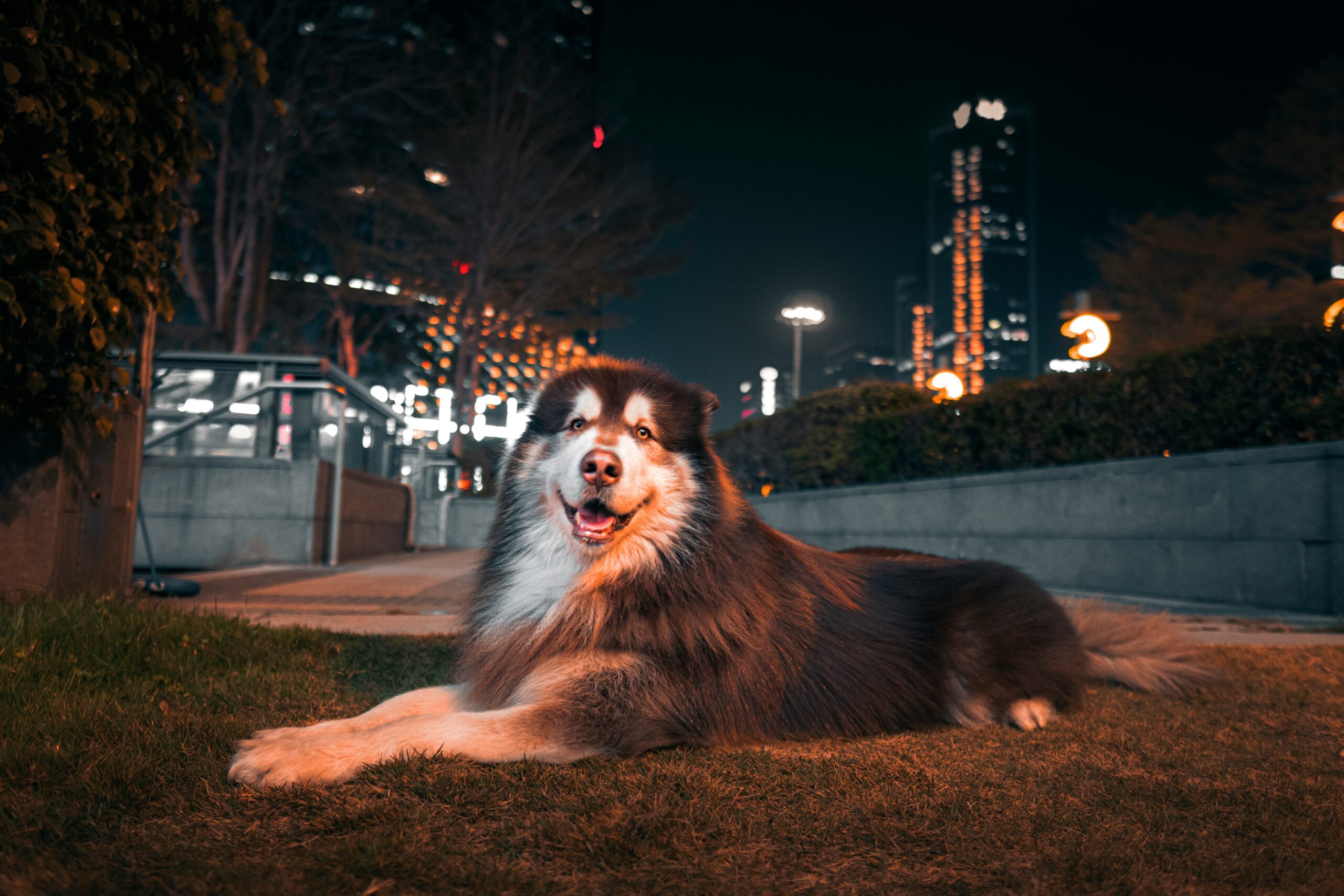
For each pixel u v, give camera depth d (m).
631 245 29.52
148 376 6.27
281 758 2.21
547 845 1.82
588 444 2.75
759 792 2.21
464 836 1.86
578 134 28.88
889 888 1.67
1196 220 22.36
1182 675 3.83
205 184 25.72
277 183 25.23
